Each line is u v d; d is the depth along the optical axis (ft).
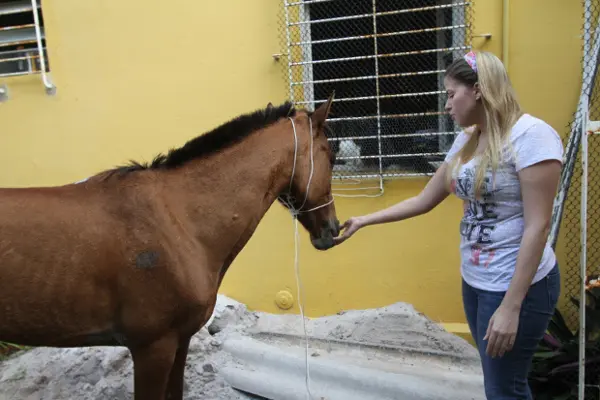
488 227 5.92
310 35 10.65
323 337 10.30
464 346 9.77
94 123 11.92
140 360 6.37
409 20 10.41
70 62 11.75
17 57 12.64
